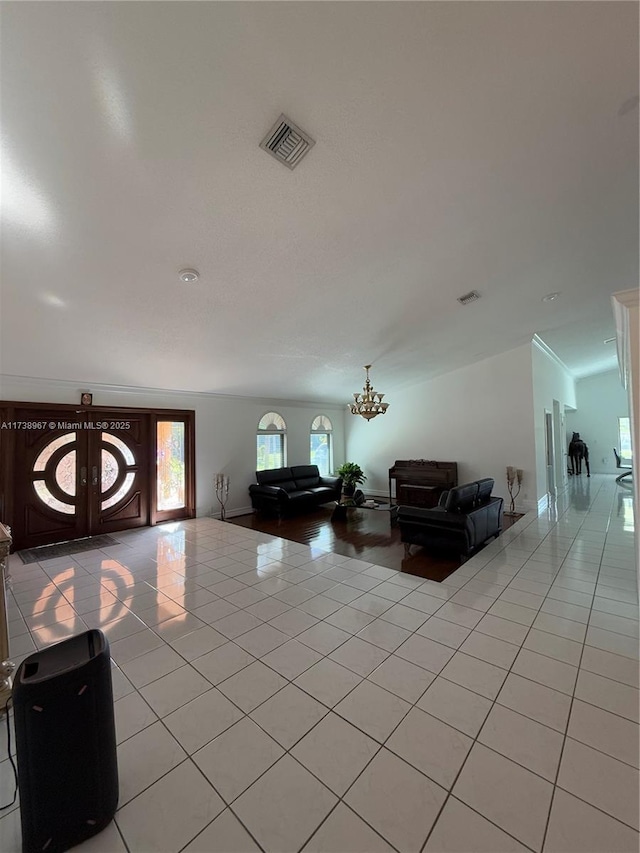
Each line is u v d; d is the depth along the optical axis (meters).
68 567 4.06
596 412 12.48
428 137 2.03
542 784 1.47
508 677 2.12
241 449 7.16
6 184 2.04
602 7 1.44
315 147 2.02
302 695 2.01
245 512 7.03
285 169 2.15
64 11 1.33
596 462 12.48
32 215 2.27
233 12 1.37
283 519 6.43
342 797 1.44
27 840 1.24
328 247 2.97
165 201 2.29
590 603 3.03
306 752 1.65
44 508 4.91
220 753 1.65
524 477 6.51
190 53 1.50
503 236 3.08
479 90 1.77
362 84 1.70
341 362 6.05
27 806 1.24
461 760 1.59
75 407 5.14
